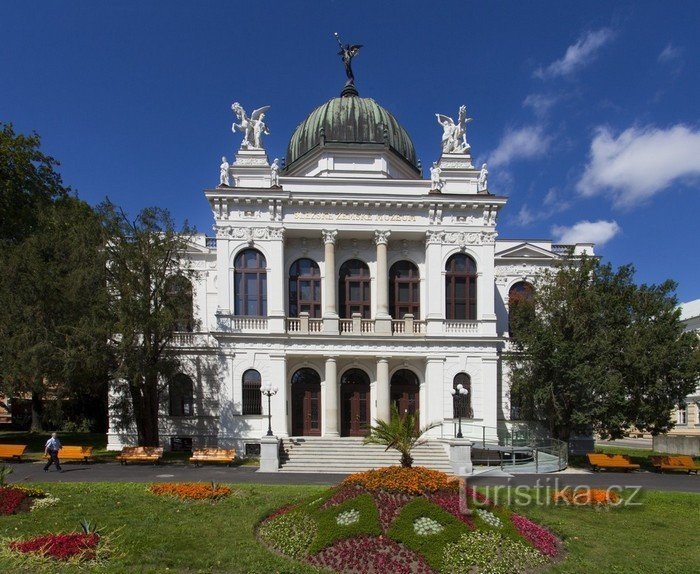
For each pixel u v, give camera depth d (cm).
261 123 4238
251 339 3853
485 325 4006
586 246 4788
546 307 3688
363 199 4009
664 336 3491
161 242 3638
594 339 3494
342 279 4216
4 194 4009
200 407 4150
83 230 3544
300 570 1322
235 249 3975
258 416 3812
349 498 1537
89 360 3259
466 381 3950
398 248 4244
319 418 4016
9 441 4412
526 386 3691
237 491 2258
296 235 4138
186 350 4181
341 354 3894
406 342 3944
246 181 4134
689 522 2011
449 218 4097
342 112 4625
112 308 3491
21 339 3225
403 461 1686
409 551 1352
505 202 4075
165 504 2000
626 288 3675
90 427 5438
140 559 1385
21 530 1612
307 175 4541
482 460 3509
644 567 1460
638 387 3509
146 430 3753
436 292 4022
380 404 3906
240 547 1498
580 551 1567
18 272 3391
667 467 3291
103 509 1902
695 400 5678
